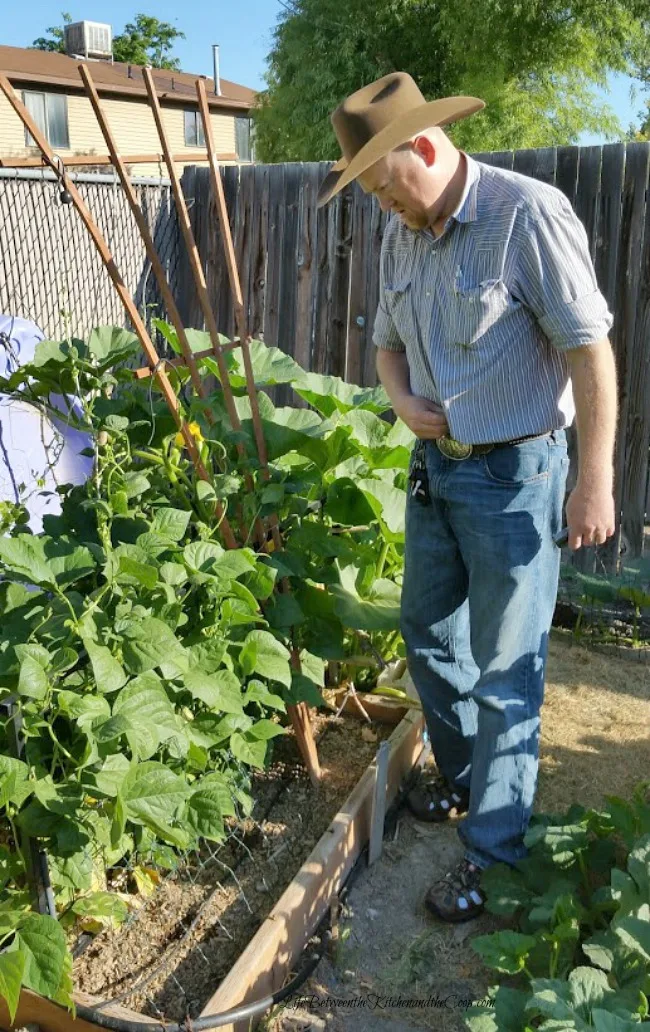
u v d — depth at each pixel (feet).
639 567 12.89
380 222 14.84
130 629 6.29
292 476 8.92
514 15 56.44
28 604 6.64
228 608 7.32
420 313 7.11
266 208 16.07
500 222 6.42
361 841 8.25
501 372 6.73
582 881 7.39
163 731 6.15
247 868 7.83
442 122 6.64
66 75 65.92
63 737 6.43
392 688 10.26
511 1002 5.95
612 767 9.78
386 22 58.80
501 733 7.35
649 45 60.85
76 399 10.23
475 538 7.14
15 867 6.15
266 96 63.93
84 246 16.94
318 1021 6.58
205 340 9.75
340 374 15.80
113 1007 6.09
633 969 6.19
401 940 7.43
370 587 9.39
